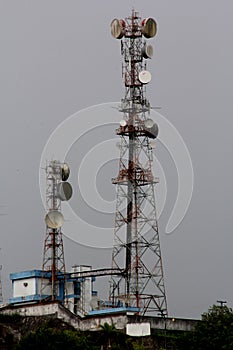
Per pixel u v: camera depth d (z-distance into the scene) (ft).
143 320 540.52
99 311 562.25
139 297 585.63
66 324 534.37
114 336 522.47
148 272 590.14
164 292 586.45
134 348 510.17
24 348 485.56
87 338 513.86
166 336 532.73
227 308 545.03
